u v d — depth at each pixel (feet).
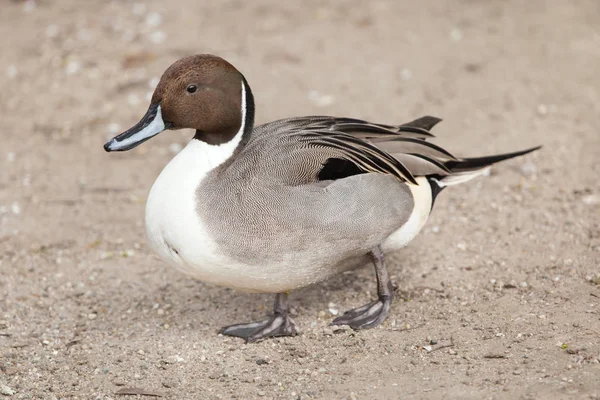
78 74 54.65
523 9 60.75
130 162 46.16
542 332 29.04
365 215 29.12
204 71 28.76
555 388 25.31
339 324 31.07
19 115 50.62
